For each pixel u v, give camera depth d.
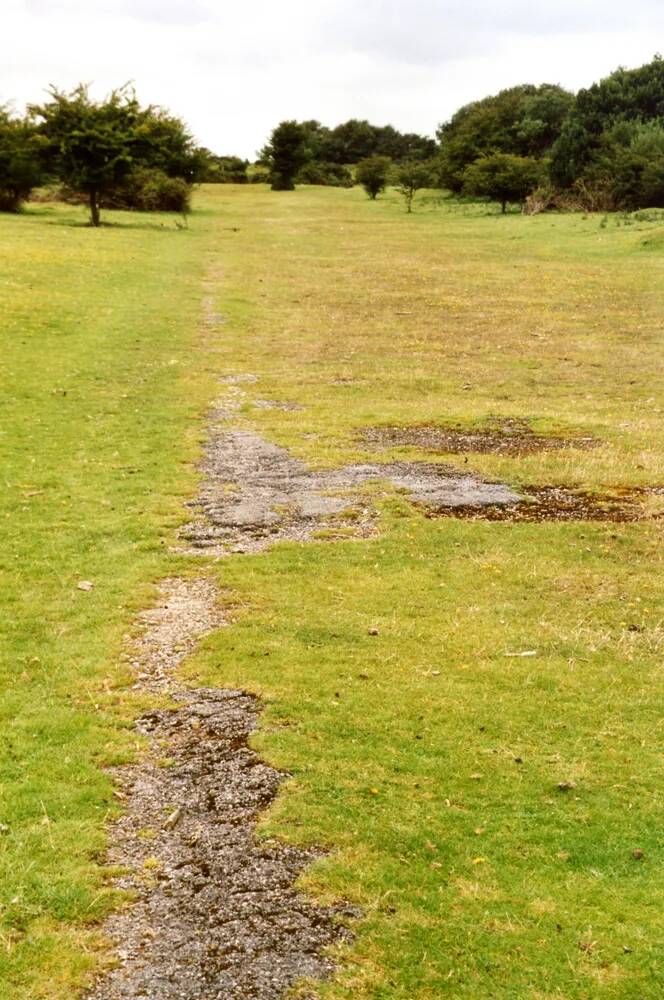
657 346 26.14
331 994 5.23
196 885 6.08
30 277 33.06
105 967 5.41
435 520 13.08
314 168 103.25
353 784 7.13
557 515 13.34
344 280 37.50
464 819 6.76
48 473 14.82
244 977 5.35
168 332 26.92
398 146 130.88
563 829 6.67
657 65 72.75
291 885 6.07
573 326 28.98
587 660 9.23
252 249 45.94
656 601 10.57
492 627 9.89
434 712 8.21
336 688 8.58
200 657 9.18
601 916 5.85
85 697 8.41
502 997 5.24
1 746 7.53
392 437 17.50
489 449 16.70
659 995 5.27
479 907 5.90
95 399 19.62
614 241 45.84
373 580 11.09
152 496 13.99
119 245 43.44
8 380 20.58
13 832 6.47
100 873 6.14
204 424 18.23
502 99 95.12
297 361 24.28
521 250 45.78
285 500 13.96
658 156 58.28
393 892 6.00
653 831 6.65
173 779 7.26
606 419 18.75
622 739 7.85
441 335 27.86
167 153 64.12
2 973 5.32
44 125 50.97
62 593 10.60
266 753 7.54
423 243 49.28
